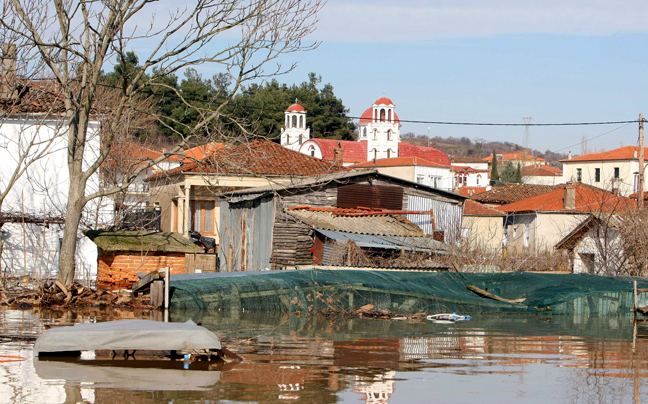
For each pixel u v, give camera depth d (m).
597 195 51.78
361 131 135.50
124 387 9.01
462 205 32.03
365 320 17.39
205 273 20.77
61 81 20.16
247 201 29.28
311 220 25.48
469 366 11.10
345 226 25.73
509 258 30.94
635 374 10.73
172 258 22.81
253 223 28.50
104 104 32.66
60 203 27.27
